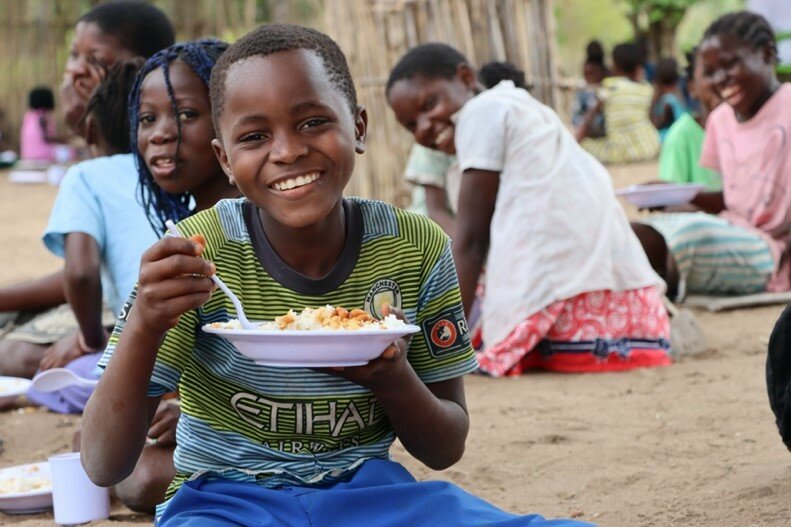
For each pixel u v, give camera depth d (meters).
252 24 18.91
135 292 2.56
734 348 6.07
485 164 5.58
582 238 5.68
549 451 4.23
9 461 4.46
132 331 2.34
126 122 4.99
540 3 9.92
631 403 4.95
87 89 5.84
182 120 3.86
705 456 4.03
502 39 9.55
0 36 20.14
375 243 2.63
